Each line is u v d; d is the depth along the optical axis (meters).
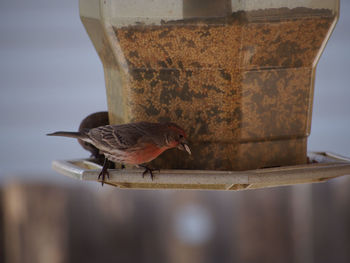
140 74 7.79
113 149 7.58
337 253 11.82
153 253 11.87
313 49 7.82
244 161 7.71
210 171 7.17
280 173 6.96
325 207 11.87
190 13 7.29
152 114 7.82
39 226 11.84
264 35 7.34
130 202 11.98
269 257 11.91
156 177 7.18
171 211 11.98
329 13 7.70
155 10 7.41
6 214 11.82
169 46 7.50
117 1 7.54
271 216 11.90
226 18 7.18
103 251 11.88
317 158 9.07
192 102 7.66
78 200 11.95
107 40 7.81
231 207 11.95
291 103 7.89
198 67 7.54
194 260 11.88
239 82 7.50
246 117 7.61
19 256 11.75
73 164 8.68
